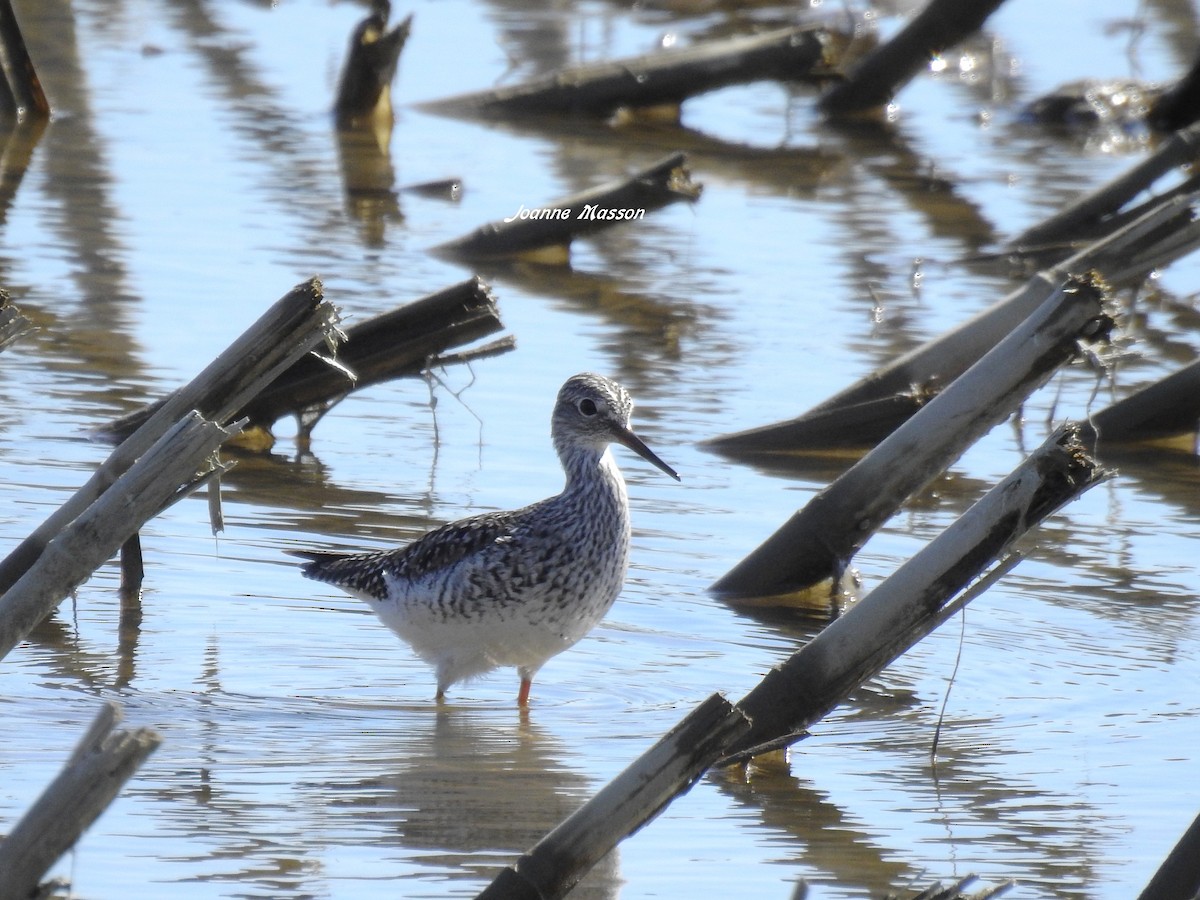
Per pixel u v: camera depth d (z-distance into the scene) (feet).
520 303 60.18
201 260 61.00
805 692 28.94
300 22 100.27
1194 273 68.08
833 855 27.32
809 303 61.31
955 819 28.94
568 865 21.07
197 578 39.65
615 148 80.79
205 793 28.96
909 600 28.43
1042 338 36.47
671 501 45.55
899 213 72.64
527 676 35.01
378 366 48.26
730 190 75.41
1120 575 41.88
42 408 47.98
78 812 17.29
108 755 17.39
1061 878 26.63
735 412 51.44
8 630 23.15
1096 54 98.94
